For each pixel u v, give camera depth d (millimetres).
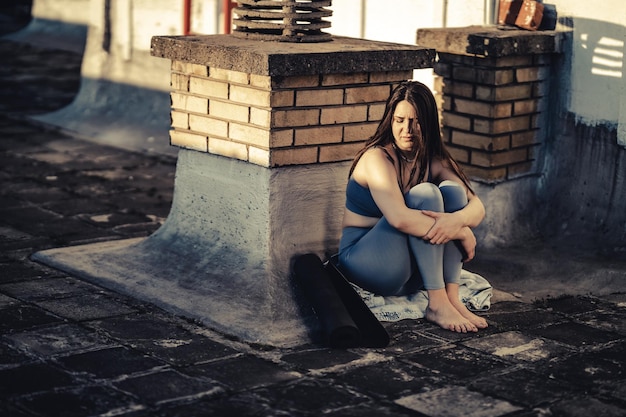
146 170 9031
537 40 6531
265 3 5848
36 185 8328
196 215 5984
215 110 5719
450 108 6734
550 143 6840
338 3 8102
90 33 10836
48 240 6832
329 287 5211
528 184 6855
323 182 5652
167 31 10031
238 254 5641
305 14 5867
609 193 6547
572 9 6570
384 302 5434
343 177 5723
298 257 5566
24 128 10523
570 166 6746
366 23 7906
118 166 9133
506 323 5441
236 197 5680
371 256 5324
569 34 6629
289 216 5555
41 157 9320
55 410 4195
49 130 10461
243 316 5266
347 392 4465
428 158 5488
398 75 5816
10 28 18703
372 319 5094
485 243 6641
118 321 5285
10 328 5129
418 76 7508
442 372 4727
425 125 5387
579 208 6711
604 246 6516
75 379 4523
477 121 6594
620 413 4312
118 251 6219
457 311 5375
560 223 6781
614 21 6363
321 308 5082
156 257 6000
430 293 5344
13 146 9695
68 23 17234
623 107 6375
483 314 5586
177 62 5902
